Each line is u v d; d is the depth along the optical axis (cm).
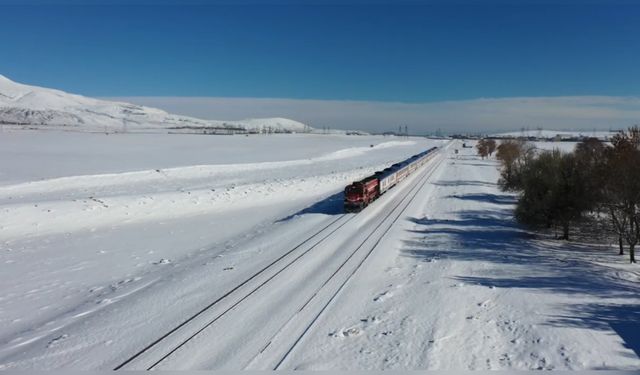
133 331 1117
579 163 2312
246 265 1661
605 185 2009
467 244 2094
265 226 2555
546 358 952
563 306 1255
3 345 1088
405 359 954
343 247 1950
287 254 1800
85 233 2416
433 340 1042
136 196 3181
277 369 914
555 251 2038
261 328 1107
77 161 6550
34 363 973
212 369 917
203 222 2733
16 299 1443
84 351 1022
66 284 1588
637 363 925
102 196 3350
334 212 2884
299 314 1193
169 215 2923
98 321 1190
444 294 1355
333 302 1282
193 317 1180
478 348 1004
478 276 1559
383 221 2597
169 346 1021
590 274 1611
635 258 1945
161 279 1562
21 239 2262
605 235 2400
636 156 1888
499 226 2594
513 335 1070
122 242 2216
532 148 6303
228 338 1056
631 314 1194
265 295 1334
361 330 1098
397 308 1243
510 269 1656
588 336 1052
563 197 2252
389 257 1806
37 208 2642
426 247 2020
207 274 1564
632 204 1908
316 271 1587
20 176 4703
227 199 3391
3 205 2744
